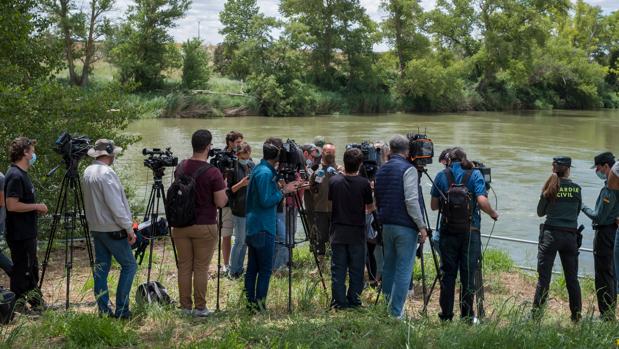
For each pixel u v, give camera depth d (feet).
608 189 25.08
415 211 21.65
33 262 23.32
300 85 185.98
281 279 27.55
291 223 24.59
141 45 180.34
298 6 206.80
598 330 20.07
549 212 24.58
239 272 28.22
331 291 25.32
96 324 18.71
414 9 215.72
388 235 22.21
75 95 37.50
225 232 29.60
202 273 21.70
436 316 24.26
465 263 22.59
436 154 91.56
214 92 178.91
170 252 34.24
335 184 22.99
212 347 17.63
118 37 181.37
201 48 192.95
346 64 210.79
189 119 163.12
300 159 22.74
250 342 18.80
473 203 22.76
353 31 208.95
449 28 226.58
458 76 219.41
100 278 20.97
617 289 27.96
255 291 22.74
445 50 234.17
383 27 218.79
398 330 19.02
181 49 196.44
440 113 207.51
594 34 299.99
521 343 18.67
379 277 27.68
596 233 25.54
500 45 212.84
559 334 19.47
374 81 207.82
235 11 223.51
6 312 20.38
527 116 191.21
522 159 89.30
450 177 23.11
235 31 223.71
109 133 38.32
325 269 29.78
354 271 23.04
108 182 20.36
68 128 35.86
